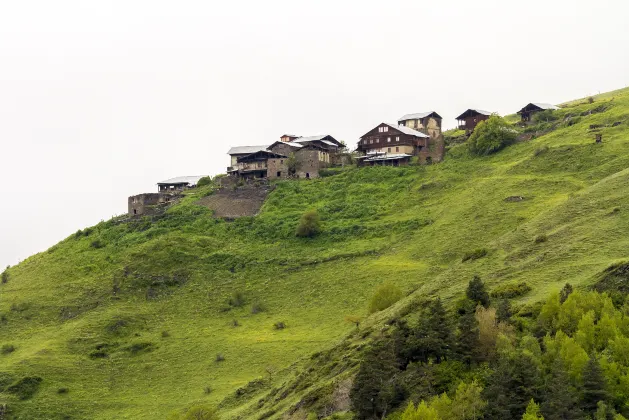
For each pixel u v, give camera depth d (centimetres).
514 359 10100
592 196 16812
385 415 10731
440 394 10631
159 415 16038
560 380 9388
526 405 9512
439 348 11419
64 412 16825
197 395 16600
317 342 17488
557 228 15762
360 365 11669
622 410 9256
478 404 9700
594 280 12131
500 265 14912
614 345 10006
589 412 9281
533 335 11062
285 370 15900
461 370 10900
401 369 11556
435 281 15762
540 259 14212
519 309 12019
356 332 14850
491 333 11181
